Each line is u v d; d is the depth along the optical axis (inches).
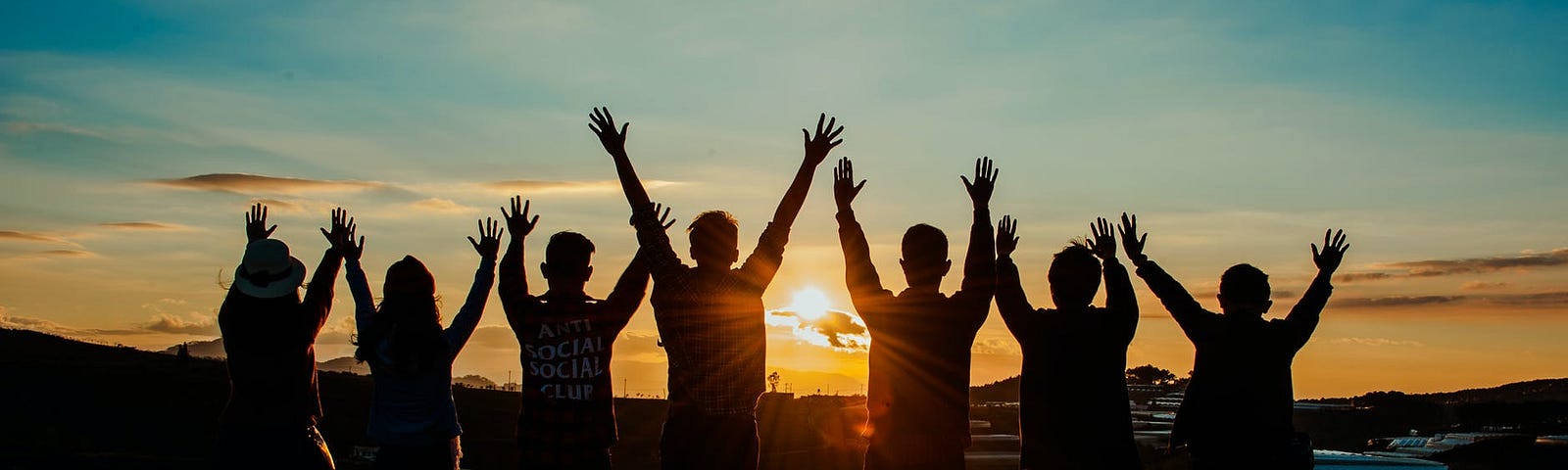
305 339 277.0
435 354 263.6
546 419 258.4
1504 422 1524.4
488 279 279.6
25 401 1849.2
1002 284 278.4
